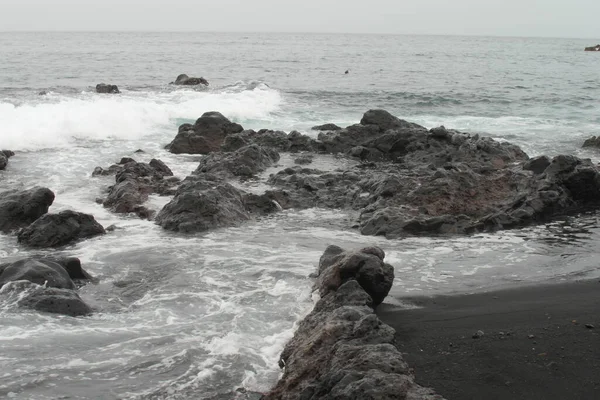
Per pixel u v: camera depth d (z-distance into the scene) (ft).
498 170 59.82
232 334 31.35
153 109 92.63
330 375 24.85
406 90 147.43
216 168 64.80
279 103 116.26
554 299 36.19
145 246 45.14
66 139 78.54
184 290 37.37
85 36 554.87
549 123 104.53
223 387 27.07
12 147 72.59
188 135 77.20
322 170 65.10
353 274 34.83
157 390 26.61
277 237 47.83
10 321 31.96
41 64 185.26
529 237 48.57
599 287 38.19
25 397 25.63
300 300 35.70
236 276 39.58
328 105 117.39
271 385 27.27
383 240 47.52
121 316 33.83
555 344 30.17
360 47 407.64
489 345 30.12
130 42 397.60
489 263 42.70
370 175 61.82
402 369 24.91
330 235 48.65
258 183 61.87
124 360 28.78
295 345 29.17
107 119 84.33
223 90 127.34
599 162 74.28
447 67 231.71
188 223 48.73
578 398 25.82
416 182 55.01
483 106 123.95
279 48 358.43
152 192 57.77
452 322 32.96
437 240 47.67
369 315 28.86
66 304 33.76
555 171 58.39
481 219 50.75
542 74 208.64
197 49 318.45
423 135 73.20
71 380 27.02
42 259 37.99
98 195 58.18
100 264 41.47
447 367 28.12
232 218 50.96
